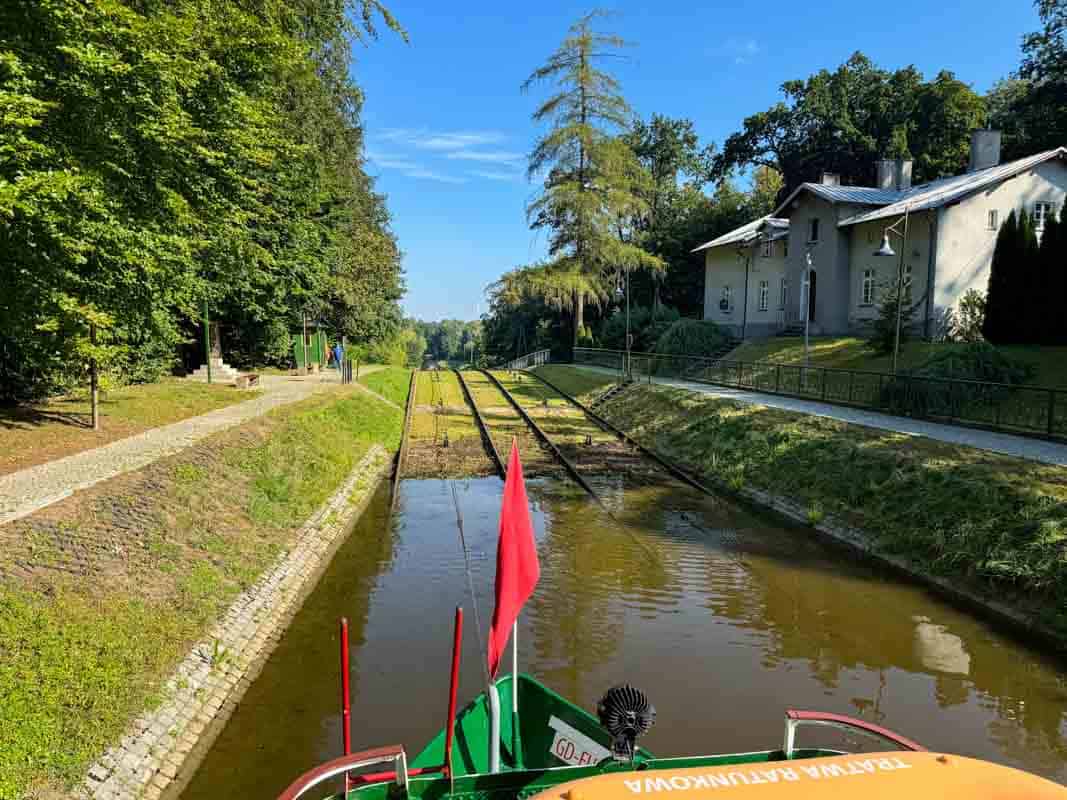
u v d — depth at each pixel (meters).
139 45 10.66
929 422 18.66
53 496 10.09
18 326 11.78
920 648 9.68
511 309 73.94
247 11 15.89
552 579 12.39
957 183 31.88
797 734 7.57
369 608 11.12
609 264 51.09
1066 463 13.05
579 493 18.59
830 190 35.44
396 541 14.77
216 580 9.97
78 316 11.69
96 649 7.24
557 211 49.16
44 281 10.97
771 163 64.56
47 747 5.91
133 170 11.88
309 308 36.94
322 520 14.91
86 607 7.74
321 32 20.84
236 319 33.78
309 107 24.61
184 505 11.57
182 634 8.37
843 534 14.30
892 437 16.48
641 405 29.58
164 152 11.81
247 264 22.34
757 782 3.69
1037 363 20.83
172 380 25.39
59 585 7.86
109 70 10.10
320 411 22.19
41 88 9.98
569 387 39.84
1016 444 15.10
